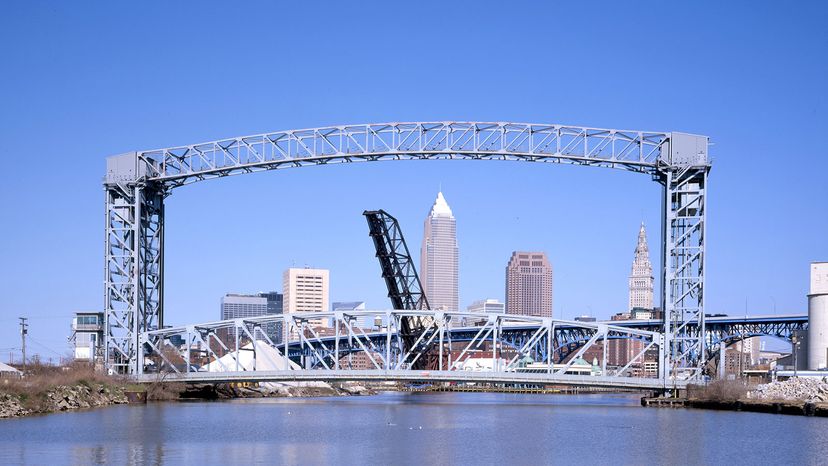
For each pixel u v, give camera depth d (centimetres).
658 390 16425
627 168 16138
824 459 8938
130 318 16888
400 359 17400
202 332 17725
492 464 8594
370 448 9662
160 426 11688
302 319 17338
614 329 16275
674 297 15812
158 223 17462
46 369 16900
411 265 18862
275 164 16675
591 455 9200
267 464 8406
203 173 16850
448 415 14738
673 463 8725
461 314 16600
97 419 12594
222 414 14288
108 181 16838
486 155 16188
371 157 16425
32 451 8975
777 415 13738
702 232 15650
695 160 15638
